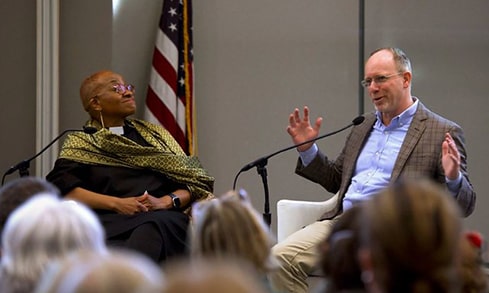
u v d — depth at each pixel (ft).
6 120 24.98
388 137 18.75
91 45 24.66
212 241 9.09
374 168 18.72
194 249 9.34
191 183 20.54
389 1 25.75
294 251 17.92
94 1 24.59
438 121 18.38
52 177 20.13
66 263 6.35
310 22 26.00
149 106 24.91
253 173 26.04
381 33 25.77
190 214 20.49
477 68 25.49
